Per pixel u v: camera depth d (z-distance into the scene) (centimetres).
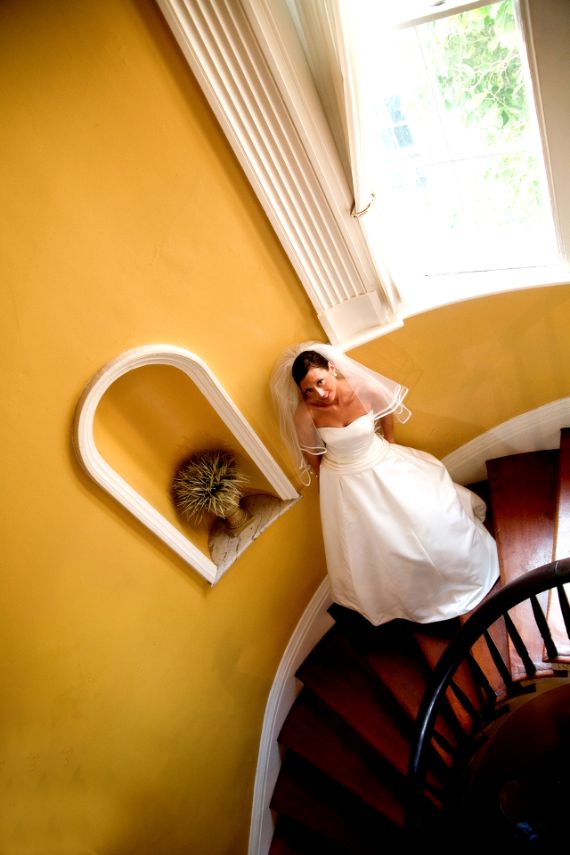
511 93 231
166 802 272
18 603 201
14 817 198
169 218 213
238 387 268
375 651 336
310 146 219
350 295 271
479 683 280
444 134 252
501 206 271
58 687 217
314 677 353
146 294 218
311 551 347
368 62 209
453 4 194
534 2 183
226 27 187
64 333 198
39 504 204
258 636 327
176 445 282
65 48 172
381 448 282
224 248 234
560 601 222
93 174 190
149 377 246
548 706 294
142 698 256
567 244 254
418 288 295
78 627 223
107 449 244
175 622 271
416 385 317
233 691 313
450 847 288
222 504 283
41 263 187
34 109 172
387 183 273
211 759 301
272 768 347
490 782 315
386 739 312
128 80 186
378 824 315
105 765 239
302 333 279
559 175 229
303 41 199
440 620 305
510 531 313
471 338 300
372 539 288
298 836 344
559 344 294
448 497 289
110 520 233
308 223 241
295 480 316
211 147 212
